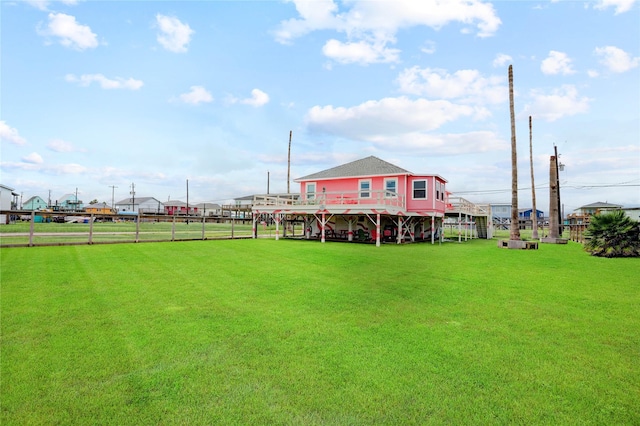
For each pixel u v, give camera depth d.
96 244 16.66
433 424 2.58
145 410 2.74
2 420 2.57
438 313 5.49
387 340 4.29
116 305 5.80
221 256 12.44
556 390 3.11
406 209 22.44
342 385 3.16
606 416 2.70
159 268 9.64
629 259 12.73
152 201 103.69
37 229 30.86
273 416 2.67
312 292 6.87
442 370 3.48
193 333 4.48
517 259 12.52
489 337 4.43
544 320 5.18
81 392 3.00
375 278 8.39
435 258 12.54
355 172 24.08
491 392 3.06
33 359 3.65
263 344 4.13
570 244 21.70
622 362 3.71
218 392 3.02
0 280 7.71
